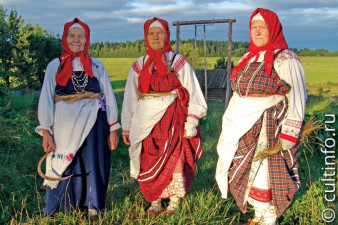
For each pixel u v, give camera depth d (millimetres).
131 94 3656
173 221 3350
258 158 2982
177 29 12508
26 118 6180
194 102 3559
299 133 2895
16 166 4648
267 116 2965
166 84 3471
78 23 3334
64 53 3352
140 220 3275
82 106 3332
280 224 3340
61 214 3398
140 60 3613
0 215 3504
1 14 24859
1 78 8266
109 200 3818
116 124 3541
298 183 3016
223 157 3135
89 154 3383
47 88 3307
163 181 3541
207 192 3984
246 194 3100
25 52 24875
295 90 2906
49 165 3357
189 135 3518
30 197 3969
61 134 3297
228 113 3182
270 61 2920
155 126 3504
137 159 3607
